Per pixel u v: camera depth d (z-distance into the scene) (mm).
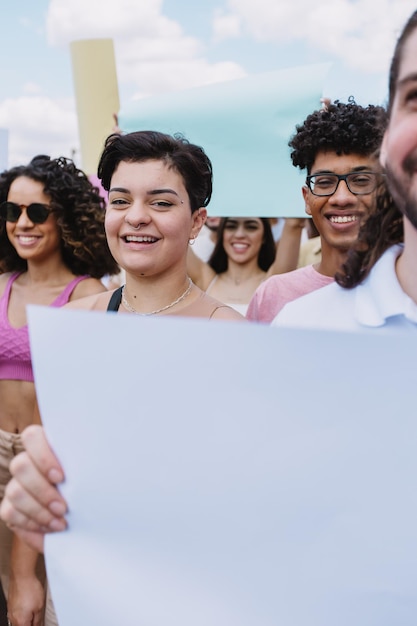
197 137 2658
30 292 2592
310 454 914
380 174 1237
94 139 3494
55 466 976
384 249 1215
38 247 2549
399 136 1074
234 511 940
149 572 979
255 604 958
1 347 2395
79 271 2654
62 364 942
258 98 2553
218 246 3803
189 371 916
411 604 933
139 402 933
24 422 2398
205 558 960
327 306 1259
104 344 926
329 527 927
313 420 907
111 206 1744
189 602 972
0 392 2422
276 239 3807
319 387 898
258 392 909
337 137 2102
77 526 994
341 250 2191
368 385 891
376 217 1233
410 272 1147
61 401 955
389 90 1139
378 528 919
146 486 956
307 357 894
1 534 2391
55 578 1009
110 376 933
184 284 1792
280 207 2562
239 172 2604
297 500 925
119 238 1743
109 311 1847
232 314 1771
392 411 894
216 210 2641
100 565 989
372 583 933
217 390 914
